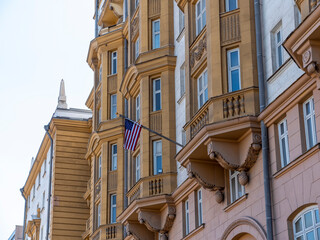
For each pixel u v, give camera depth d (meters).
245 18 24.48
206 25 25.91
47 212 51.56
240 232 23.44
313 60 18.39
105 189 38.91
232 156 23.72
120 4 42.66
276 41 23.12
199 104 27.27
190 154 25.39
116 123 39.41
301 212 20.41
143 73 32.59
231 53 24.92
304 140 20.69
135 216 32.03
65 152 51.69
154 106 32.25
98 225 40.91
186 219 29.23
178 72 31.41
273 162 22.03
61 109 53.66
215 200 25.84
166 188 30.16
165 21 32.81
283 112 21.69
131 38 36.81
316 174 19.55
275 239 21.31
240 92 23.58
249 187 23.31
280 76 22.30
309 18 18.03
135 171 34.19
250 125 22.91
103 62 41.66
